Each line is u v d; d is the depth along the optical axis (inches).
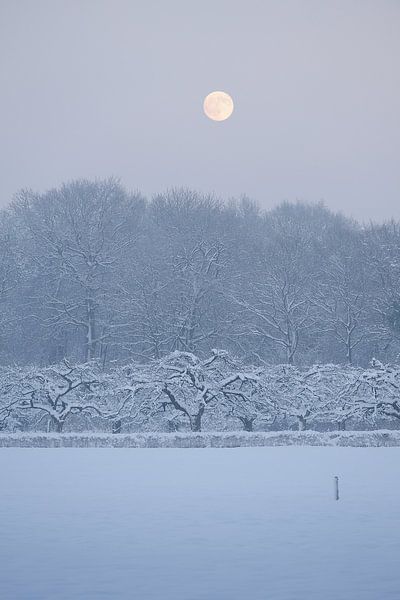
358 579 743.1
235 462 1855.3
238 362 2768.2
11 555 852.0
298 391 2834.6
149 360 3159.5
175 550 874.8
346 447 2335.1
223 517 1087.0
